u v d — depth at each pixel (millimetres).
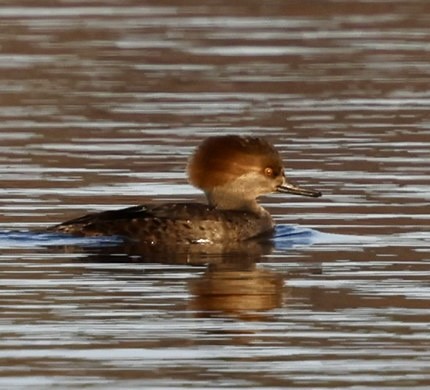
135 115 24969
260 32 32906
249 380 11766
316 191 18125
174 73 28703
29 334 12953
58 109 25484
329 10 35719
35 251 16141
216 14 35062
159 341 12781
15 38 31906
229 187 17469
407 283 14758
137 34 32531
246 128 23750
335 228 17422
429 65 29578
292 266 15555
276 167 17531
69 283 14711
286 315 13586
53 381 11695
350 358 12328
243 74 28609
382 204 18625
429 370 12016
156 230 16656
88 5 35875
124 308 13805
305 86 27531
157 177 20281
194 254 16172
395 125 23984
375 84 27672
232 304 13977
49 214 17922
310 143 22562
